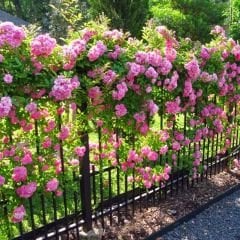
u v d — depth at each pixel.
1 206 2.86
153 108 3.41
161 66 3.40
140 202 3.96
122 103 3.26
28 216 3.76
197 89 4.01
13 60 2.58
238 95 4.66
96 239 3.44
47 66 2.72
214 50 4.05
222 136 4.82
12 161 2.76
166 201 4.23
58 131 2.94
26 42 2.68
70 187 3.16
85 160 3.27
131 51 3.26
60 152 3.01
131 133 3.57
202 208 4.15
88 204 3.41
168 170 3.81
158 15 14.77
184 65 3.66
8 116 2.64
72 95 2.87
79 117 3.05
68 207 3.89
